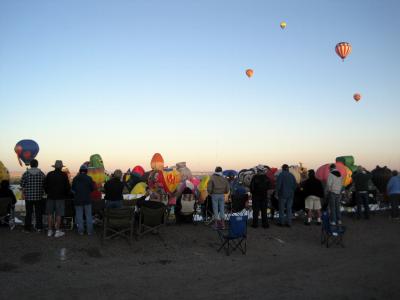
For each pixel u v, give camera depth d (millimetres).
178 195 11773
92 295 6297
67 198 10047
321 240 10609
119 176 9969
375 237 11492
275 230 11562
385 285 7156
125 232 9922
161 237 9820
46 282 6832
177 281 7137
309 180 12453
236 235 9078
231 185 13914
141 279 7188
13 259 7867
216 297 6336
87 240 9180
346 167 15086
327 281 7340
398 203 14273
